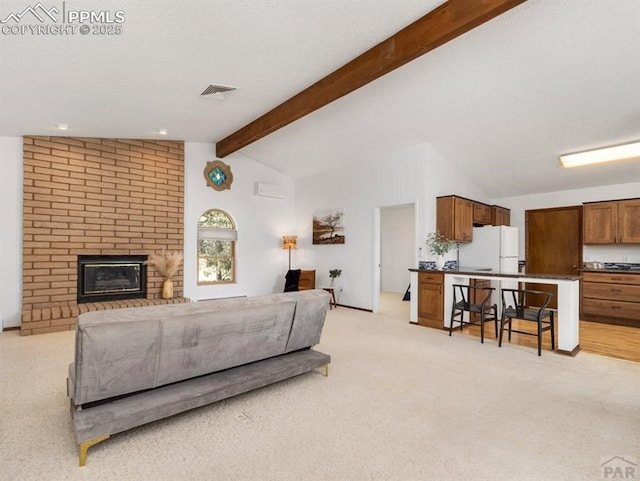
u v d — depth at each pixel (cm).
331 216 709
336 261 702
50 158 498
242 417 242
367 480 178
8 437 215
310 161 689
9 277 480
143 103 388
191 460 194
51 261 498
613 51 307
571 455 199
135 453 200
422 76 380
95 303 524
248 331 264
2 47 242
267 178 743
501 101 408
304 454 199
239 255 698
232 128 550
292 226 790
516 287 583
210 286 659
